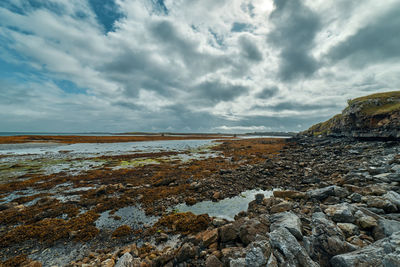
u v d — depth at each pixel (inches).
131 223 479.2
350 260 218.7
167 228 442.9
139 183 829.8
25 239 407.8
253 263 230.2
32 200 651.5
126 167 1218.0
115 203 601.3
